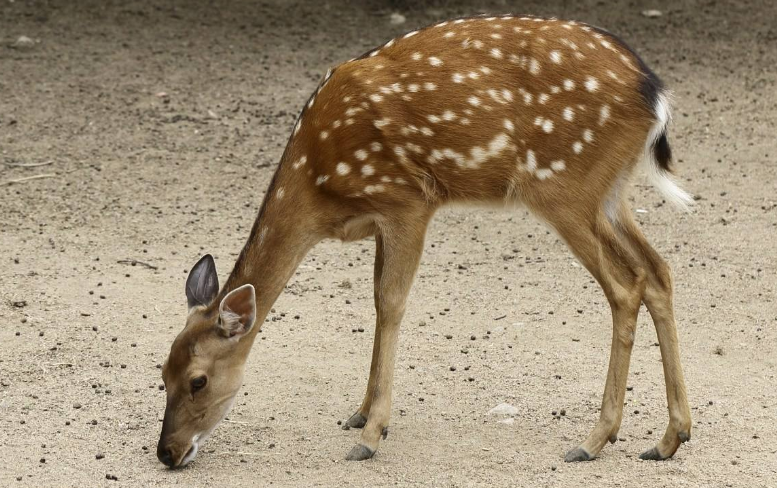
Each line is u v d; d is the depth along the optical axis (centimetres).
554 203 899
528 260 1380
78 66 2091
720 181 1606
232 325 874
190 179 1623
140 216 1493
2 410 992
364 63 921
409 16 2416
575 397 1026
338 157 902
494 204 927
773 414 983
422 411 1002
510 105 894
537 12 2422
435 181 910
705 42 2253
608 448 926
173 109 1891
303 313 1230
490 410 1002
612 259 902
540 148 893
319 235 930
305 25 2372
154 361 1105
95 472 882
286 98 1947
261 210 926
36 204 1519
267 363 1109
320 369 1098
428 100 897
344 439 950
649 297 910
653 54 2175
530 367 1093
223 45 2238
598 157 897
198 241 1422
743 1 2505
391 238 914
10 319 1184
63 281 1287
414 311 1234
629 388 1048
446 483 856
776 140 1755
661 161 920
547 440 941
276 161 1692
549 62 894
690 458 900
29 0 2470
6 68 2062
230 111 1888
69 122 1822
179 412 873
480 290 1290
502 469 882
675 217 1496
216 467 894
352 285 1306
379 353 920
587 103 891
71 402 1012
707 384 1048
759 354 1116
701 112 1875
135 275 1314
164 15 2419
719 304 1237
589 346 1142
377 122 896
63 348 1123
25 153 1694
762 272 1321
